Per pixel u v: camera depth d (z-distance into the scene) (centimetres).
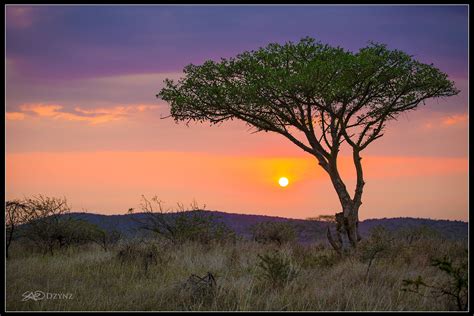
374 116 2906
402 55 2778
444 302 1476
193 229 2805
